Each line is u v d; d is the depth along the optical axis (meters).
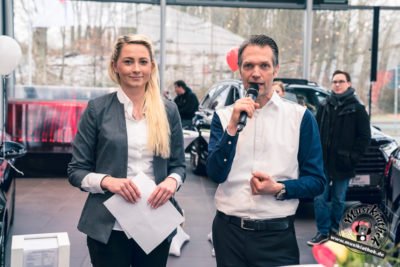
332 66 9.88
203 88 9.89
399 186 3.56
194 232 5.01
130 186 2.00
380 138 5.34
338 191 4.48
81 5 9.35
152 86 2.15
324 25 9.77
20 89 8.57
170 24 9.66
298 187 1.94
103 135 2.07
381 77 9.78
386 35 9.68
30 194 6.64
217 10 9.70
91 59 9.53
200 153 8.00
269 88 1.99
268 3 9.54
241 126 1.87
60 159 7.91
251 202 1.99
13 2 9.05
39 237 2.14
